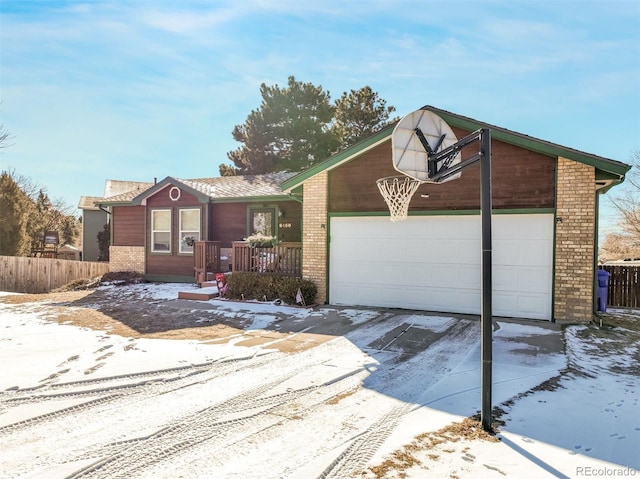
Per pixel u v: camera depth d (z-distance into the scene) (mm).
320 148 29984
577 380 5340
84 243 26703
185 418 4297
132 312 10281
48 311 10898
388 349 6832
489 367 4012
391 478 3146
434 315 9406
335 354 6582
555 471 3244
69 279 19062
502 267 9094
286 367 5961
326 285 10852
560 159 8602
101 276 17688
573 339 7305
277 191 15500
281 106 30375
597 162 8203
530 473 3213
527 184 8859
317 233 10984
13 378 5484
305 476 3199
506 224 9062
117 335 7961
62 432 3973
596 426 4047
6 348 7031
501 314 9102
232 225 15922
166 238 16766
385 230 10312
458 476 3168
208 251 14414
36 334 8102
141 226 17688
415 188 9281
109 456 3516
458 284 9625
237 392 5027
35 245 29422
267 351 6750
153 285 15445
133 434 3932
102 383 5332
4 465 3357
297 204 15000
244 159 31141
